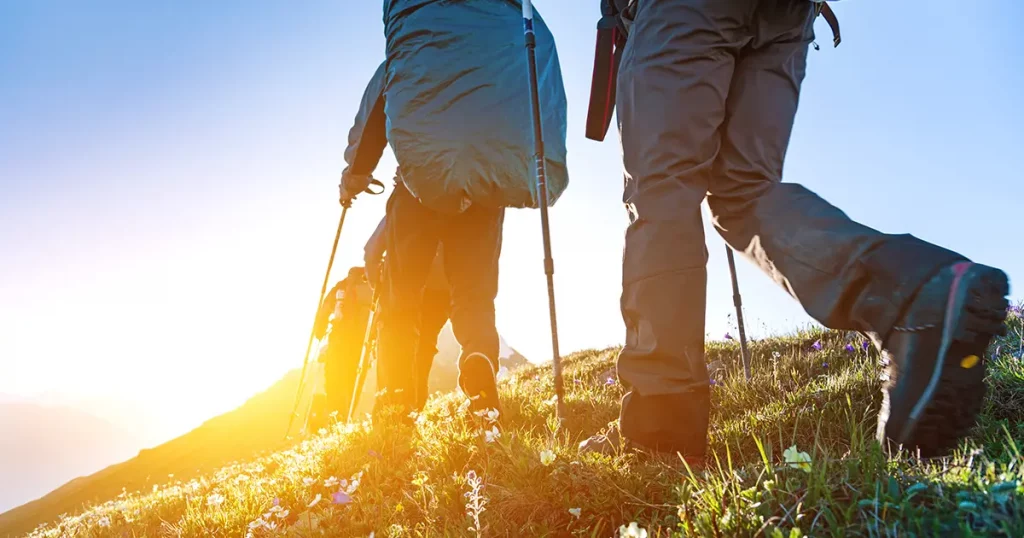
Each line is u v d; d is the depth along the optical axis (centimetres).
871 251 197
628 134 275
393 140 432
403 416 439
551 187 456
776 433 317
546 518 244
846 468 179
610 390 559
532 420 458
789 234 227
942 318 175
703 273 259
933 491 156
